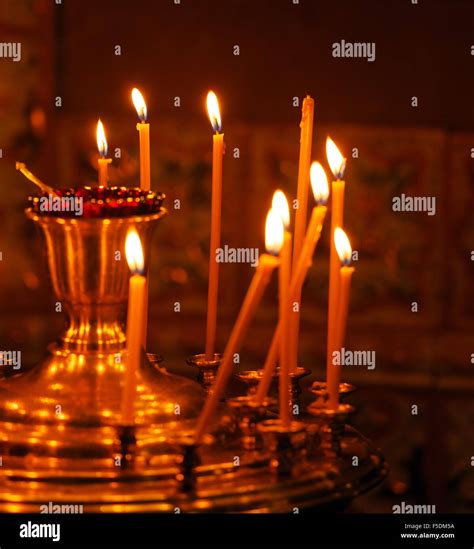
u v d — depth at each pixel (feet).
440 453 12.64
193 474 4.46
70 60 13.11
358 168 12.56
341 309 4.89
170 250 12.75
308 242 4.97
